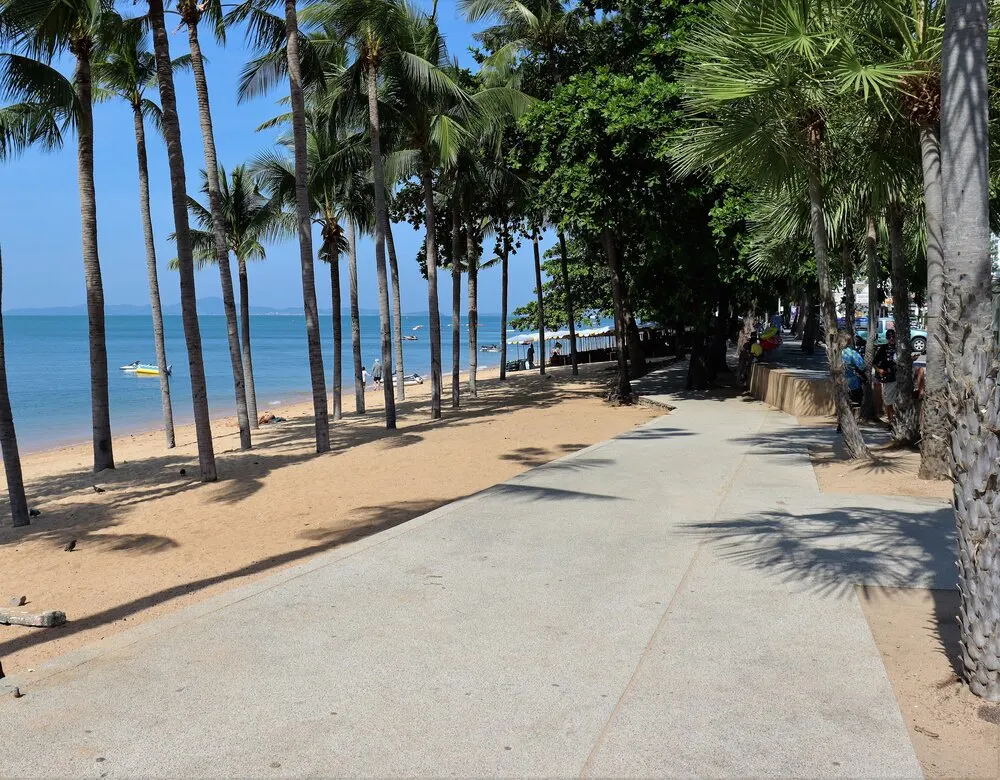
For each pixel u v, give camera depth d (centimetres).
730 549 621
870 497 793
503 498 841
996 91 791
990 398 354
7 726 346
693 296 2148
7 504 1212
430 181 2081
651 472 991
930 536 635
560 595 518
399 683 385
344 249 2478
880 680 379
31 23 1226
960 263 372
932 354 852
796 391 1634
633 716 348
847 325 1450
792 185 1030
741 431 1395
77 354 7731
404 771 306
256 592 530
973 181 385
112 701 369
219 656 420
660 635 444
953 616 462
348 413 2625
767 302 2744
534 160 2128
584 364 4484
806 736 329
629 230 2230
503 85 2467
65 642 555
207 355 7650
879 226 1498
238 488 1191
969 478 358
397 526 721
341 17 1683
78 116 1412
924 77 782
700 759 312
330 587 540
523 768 307
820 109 874
